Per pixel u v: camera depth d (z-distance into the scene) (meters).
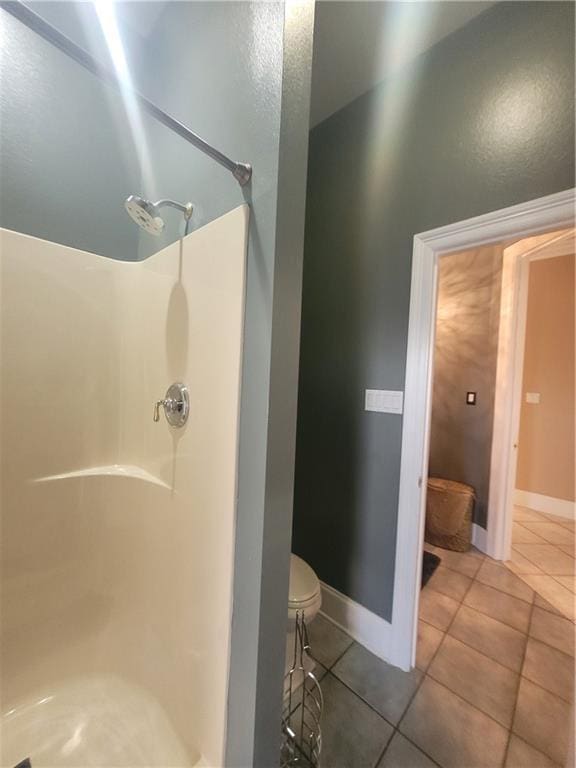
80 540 1.27
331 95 1.71
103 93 1.50
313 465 1.94
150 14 1.34
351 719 1.22
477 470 2.68
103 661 1.24
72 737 1.03
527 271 2.34
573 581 2.15
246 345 0.81
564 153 1.11
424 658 1.52
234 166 0.80
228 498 0.84
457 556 2.48
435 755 1.11
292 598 1.20
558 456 3.24
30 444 1.23
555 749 1.13
